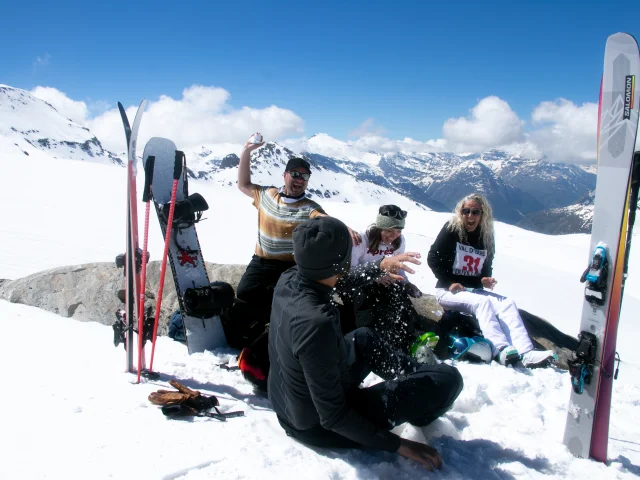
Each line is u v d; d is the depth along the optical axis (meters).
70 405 2.66
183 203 3.87
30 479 1.97
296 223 3.91
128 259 3.13
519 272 15.72
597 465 2.45
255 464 2.14
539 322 5.33
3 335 3.93
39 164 32.31
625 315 10.85
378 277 3.82
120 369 3.29
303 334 1.95
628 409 3.41
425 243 19.77
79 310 4.80
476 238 4.49
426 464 2.19
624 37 2.29
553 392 3.45
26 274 8.73
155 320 3.10
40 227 15.63
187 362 3.57
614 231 2.36
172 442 2.30
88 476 2.00
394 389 2.27
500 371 3.77
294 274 2.21
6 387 2.87
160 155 3.89
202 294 3.83
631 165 2.28
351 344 2.65
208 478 2.02
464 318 4.40
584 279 2.44
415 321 4.20
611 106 2.34
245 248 16.39
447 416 2.90
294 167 3.85
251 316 4.24
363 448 2.35
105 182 29.14
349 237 2.04
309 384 1.99
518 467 2.31
